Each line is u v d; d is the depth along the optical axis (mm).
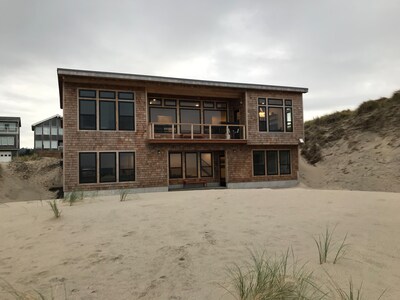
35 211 5684
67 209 5699
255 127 16078
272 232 3584
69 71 12344
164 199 6961
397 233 3225
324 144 23172
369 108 22141
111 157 13539
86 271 2527
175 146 14812
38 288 2188
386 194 6391
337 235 3285
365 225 3656
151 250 3074
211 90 15562
